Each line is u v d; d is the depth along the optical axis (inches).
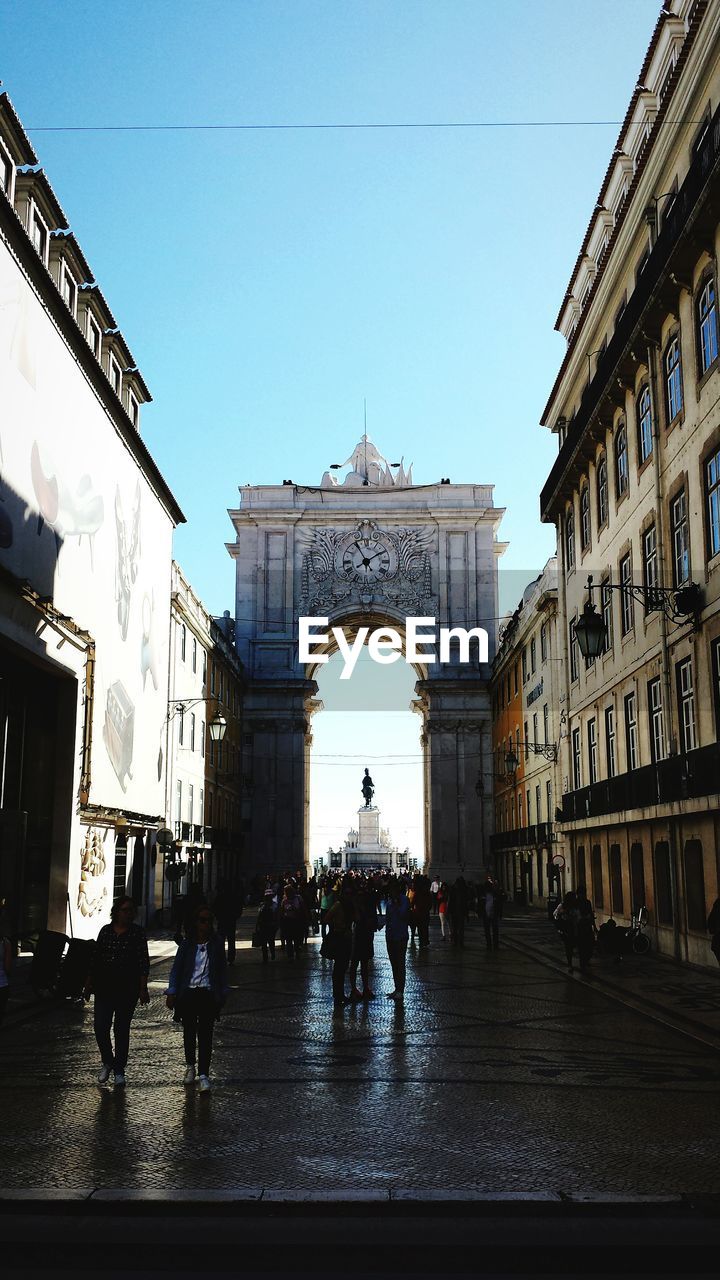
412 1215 213.5
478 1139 268.8
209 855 1673.2
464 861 2181.3
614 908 900.0
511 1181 232.4
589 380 998.4
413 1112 299.1
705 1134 274.5
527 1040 431.2
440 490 2319.1
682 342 686.5
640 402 812.6
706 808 621.6
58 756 819.4
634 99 833.5
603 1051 405.1
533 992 599.8
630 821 804.6
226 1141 266.1
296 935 829.2
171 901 1289.4
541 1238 200.8
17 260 679.1
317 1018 498.6
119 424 949.2
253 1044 422.9
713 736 639.1
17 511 691.4
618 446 885.8
